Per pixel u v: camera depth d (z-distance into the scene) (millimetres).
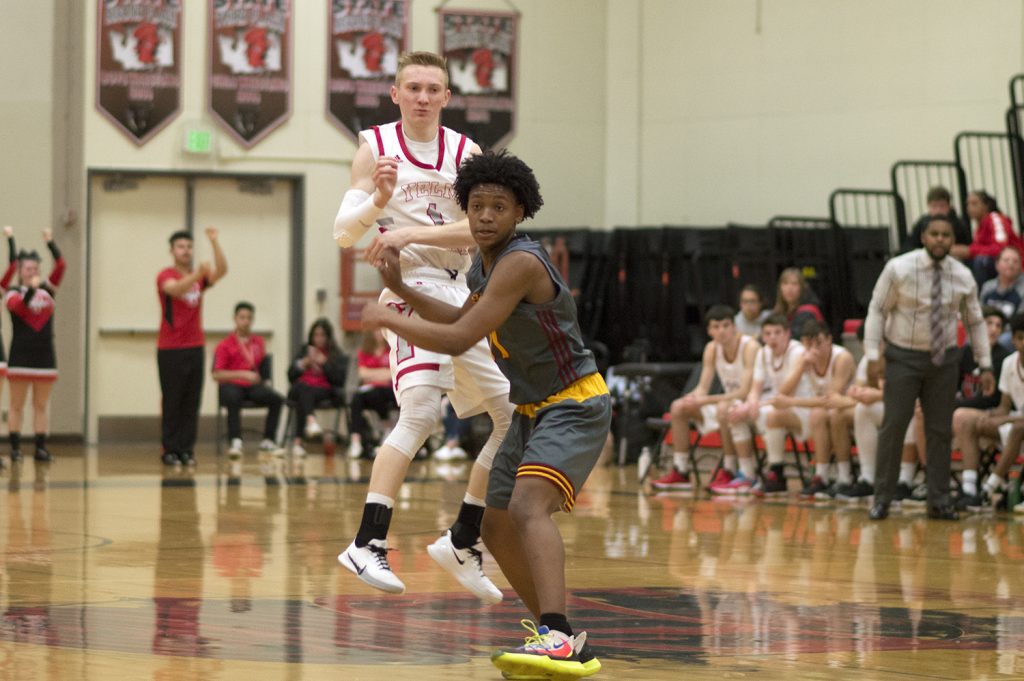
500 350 5566
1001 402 14172
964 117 22562
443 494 14555
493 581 8117
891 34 23312
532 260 5336
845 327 18812
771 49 24594
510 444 5664
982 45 22359
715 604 7348
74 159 22969
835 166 23922
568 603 7328
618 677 5344
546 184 25750
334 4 24156
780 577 8508
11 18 22672
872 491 14914
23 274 18984
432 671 5348
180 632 6090
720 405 16000
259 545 9609
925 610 7270
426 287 6867
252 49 23766
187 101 23516
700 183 25328
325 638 6047
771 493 15555
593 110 26062
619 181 26062
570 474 5340
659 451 17656
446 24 24938
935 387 12789
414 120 6906
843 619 6914
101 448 22266
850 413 15039
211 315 23891
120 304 23375
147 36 23250
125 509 12320
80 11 22938
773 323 15469
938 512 12859
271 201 24156
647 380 20234
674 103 25594
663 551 9844
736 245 22672
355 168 6953
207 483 15609
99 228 23250
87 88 23016
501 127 25406
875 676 5465
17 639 5840
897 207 20922
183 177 23594
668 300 22906
